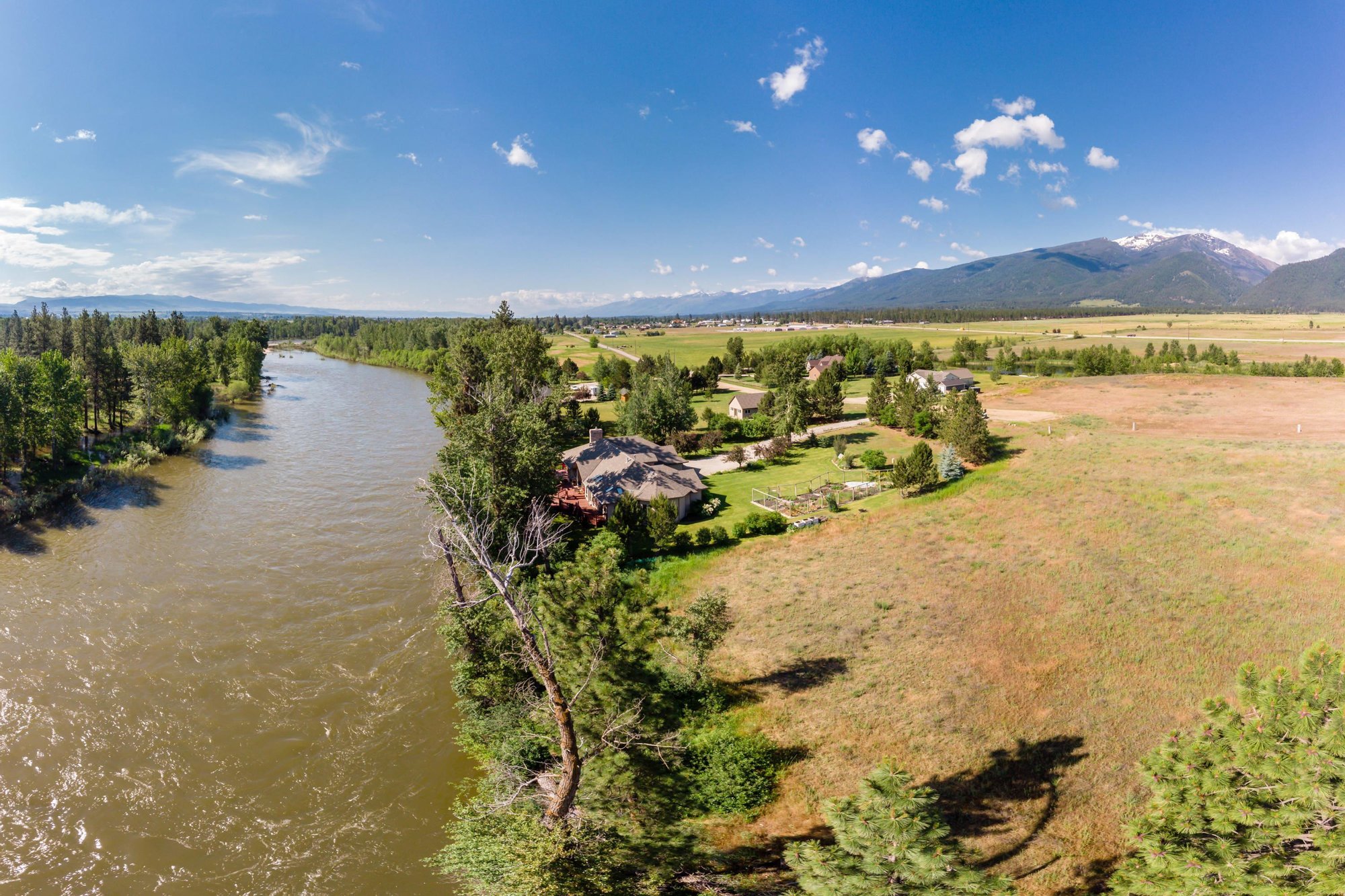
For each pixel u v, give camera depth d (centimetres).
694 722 2786
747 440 8869
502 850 1978
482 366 6906
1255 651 2941
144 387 9081
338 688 3328
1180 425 7288
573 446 7831
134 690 3281
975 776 2409
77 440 7594
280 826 2477
